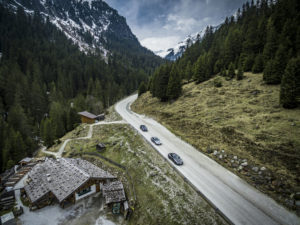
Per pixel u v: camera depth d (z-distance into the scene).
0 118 49.12
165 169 23.06
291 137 20.59
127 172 25.83
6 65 83.25
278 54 36.09
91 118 52.75
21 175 30.97
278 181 17.47
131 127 39.59
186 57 82.06
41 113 69.19
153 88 62.00
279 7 54.34
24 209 22.69
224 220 15.02
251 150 21.84
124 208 20.62
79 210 22.11
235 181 19.69
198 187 18.89
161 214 17.72
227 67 57.16
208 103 38.66
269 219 14.80
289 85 26.42
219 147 25.44
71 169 25.66
